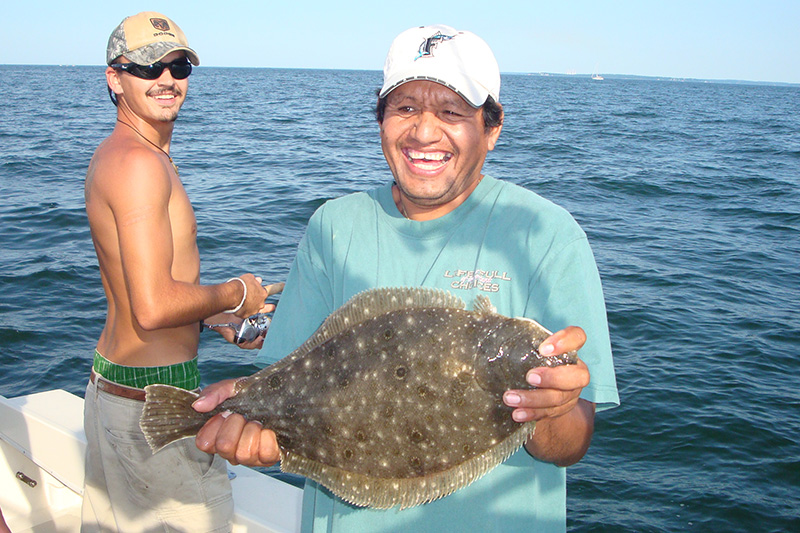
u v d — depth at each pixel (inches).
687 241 452.1
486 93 70.2
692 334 294.8
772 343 287.0
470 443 65.3
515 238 72.1
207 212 472.1
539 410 57.8
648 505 185.6
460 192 74.9
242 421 68.4
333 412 68.6
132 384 110.3
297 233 422.6
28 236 409.7
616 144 1106.7
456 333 65.3
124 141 108.5
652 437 218.2
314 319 81.4
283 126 1268.5
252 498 132.4
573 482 195.9
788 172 804.0
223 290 114.5
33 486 146.3
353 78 6427.2
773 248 438.9
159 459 110.2
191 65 122.3
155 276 101.7
